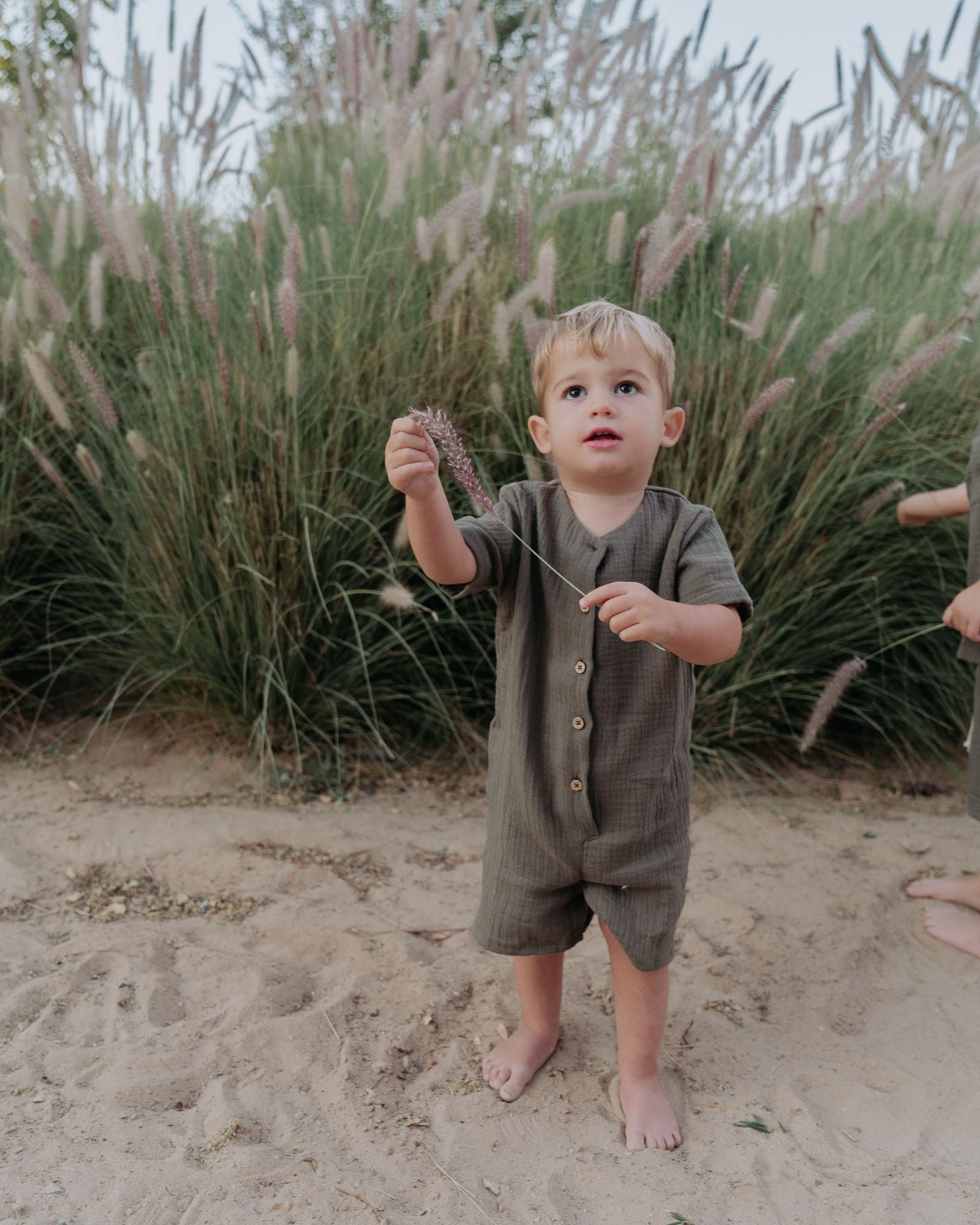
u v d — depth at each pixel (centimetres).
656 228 334
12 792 326
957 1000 239
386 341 367
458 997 227
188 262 378
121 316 434
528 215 329
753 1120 192
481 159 484
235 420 344
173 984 228
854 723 395
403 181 388
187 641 353
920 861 305
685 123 495
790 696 368
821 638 376
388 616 364
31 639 390
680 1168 178
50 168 495
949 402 393
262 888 274
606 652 177
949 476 370
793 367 367
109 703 393
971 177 391
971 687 381
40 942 242
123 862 283
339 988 229
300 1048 205
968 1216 169
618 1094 197
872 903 278
